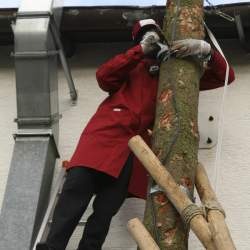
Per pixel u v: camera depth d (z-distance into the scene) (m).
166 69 4.41
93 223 4.77
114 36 6.34
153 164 3.93
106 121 4.92
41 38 5.50
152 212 3.90
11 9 6.12
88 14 6.08
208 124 5.86
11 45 6.54
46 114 5.46
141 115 4.94
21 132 5.44
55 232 4.60
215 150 5.76
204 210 3.77
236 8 5.96
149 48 4.82
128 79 5.14
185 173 4.00
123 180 4.84
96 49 6.43
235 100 6.00
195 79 4.39
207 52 4.48
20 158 5.28
